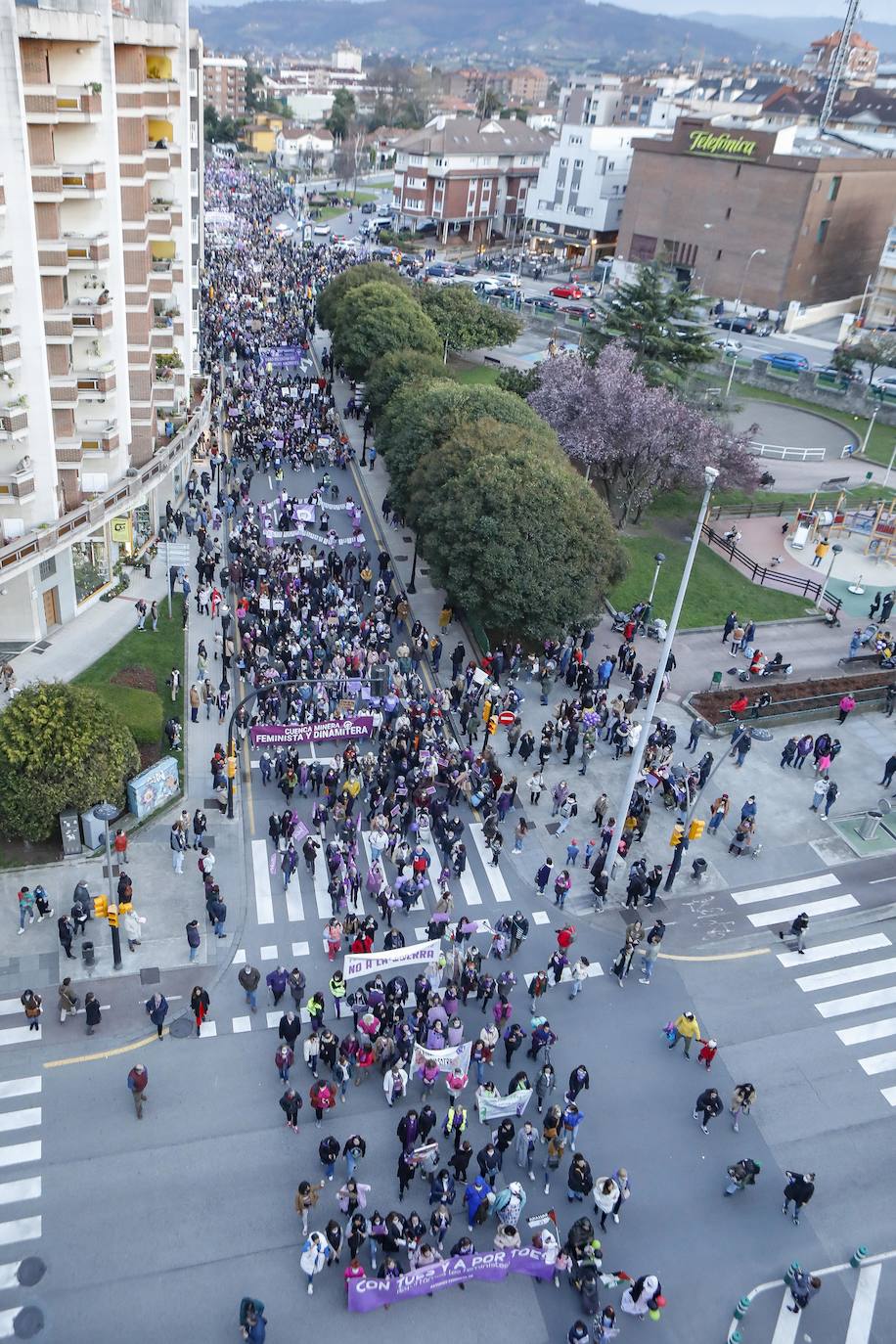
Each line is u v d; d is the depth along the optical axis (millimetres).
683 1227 24484
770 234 121625
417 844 35469
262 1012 28688
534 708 43938
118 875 31031
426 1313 22281
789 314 121500
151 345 47844
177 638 45781
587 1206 24781
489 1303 22609
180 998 28875
